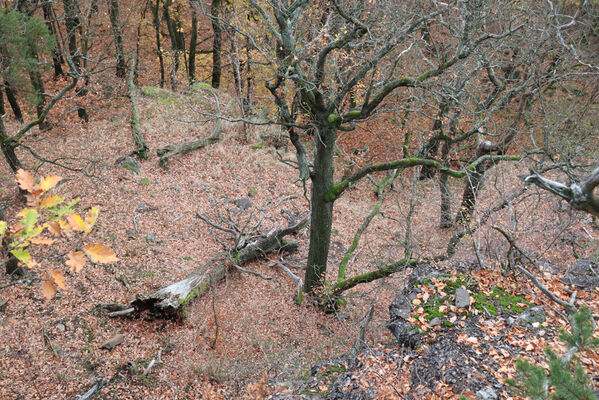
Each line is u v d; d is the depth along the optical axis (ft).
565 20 43.73
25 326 33.86
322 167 38.75
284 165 69.67
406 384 20.81
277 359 34.17
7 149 41.68
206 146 67.10
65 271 39.91
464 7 31.89
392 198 67.77
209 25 96.63
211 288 42.80
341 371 24.22
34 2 47.55
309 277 43.34
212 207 56.59
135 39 90.84
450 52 46.34
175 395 30.40
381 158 73.31
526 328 22.18
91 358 32.73
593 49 47.32
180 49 89.20
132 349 34.45
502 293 25.30
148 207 53.06
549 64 47.39
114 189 53.93
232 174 64.08
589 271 26.43
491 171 46.47
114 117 68.13
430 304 25.40
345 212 63.62
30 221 7.57
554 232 34.60
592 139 44.73
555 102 52.85
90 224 7.75
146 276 42.86
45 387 29.35
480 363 20.52
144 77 90.22
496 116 62.44
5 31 33.40
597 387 15.47
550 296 21.25
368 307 43.16
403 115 61.31
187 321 38.32
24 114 66.23
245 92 81.30
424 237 51.75
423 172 69.21
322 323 41.01
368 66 31.71
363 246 56.13
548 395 10.46
